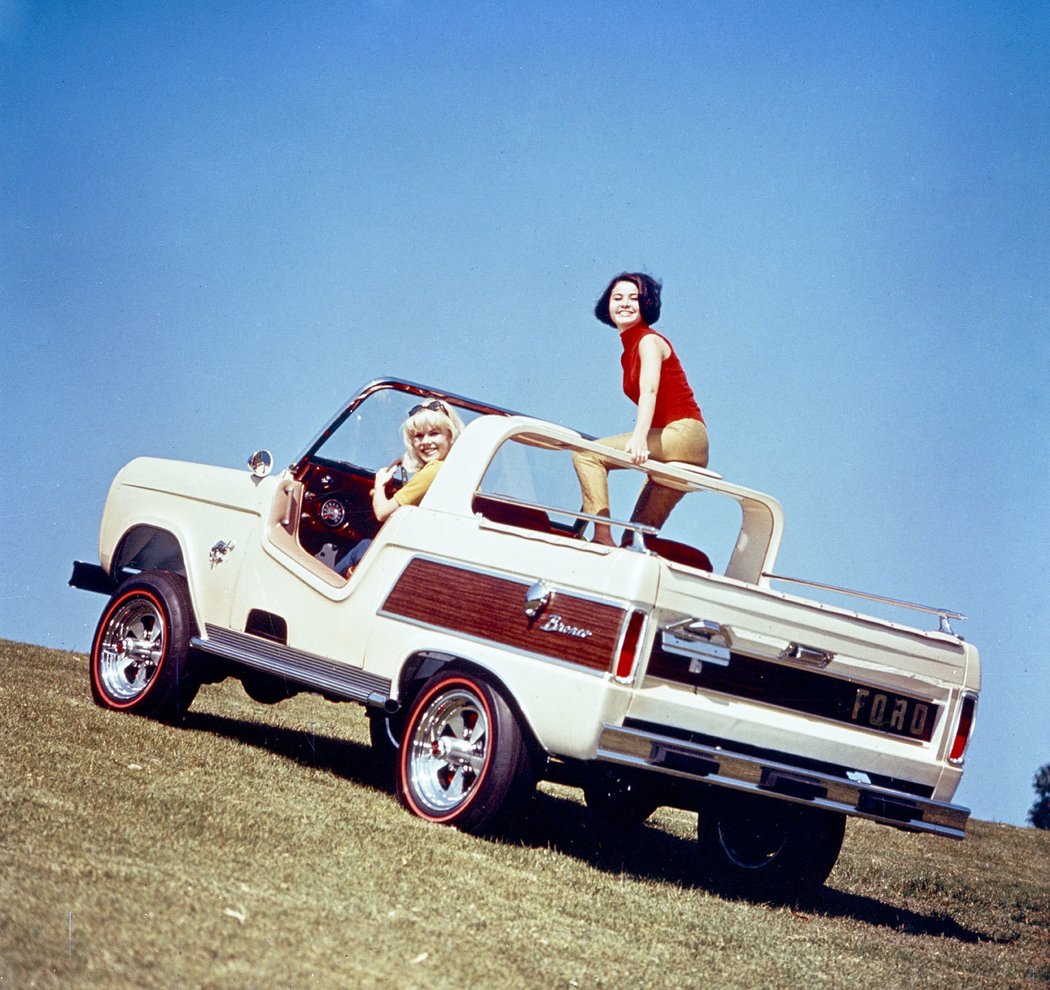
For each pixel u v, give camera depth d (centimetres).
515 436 606
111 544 765
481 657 554
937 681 601
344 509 730
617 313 656
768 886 644
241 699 996
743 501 671
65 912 338
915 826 580
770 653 554
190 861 416
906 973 487
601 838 670
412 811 570
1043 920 712
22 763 521
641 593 516
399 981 338
